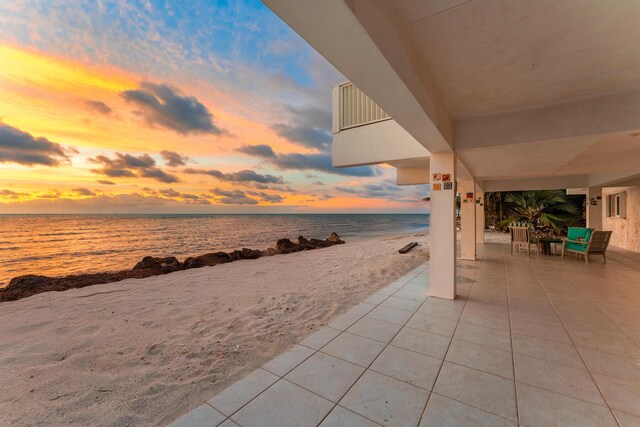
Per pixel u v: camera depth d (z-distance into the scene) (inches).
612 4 66.6
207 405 74.1
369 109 224.1
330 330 122.2
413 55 83.2
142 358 103.1
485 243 458.3
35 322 139.5
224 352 107.4
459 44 84.3
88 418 71.5
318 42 58.3
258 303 168.6
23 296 191.9
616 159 241.6
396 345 107.5
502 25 75.0
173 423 67.7
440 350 103.4
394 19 68.1
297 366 93.1
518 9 68.4
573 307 150.0
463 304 156.3
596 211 379.6
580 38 80.7
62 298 182.1
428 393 78.5
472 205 306.7
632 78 105.6
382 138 216.7
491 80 108.1
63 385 86.3
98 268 367.6
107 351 108.7
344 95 239.9
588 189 385.4
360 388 81.0
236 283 220.2
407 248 401.1
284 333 124.5
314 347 106.5
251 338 119.7
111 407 76.0
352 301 169.8
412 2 66.9
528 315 138.9
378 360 96.6
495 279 216.2
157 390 83.7
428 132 123.3
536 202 645.9
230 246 573.3
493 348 104.5
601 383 82.2
